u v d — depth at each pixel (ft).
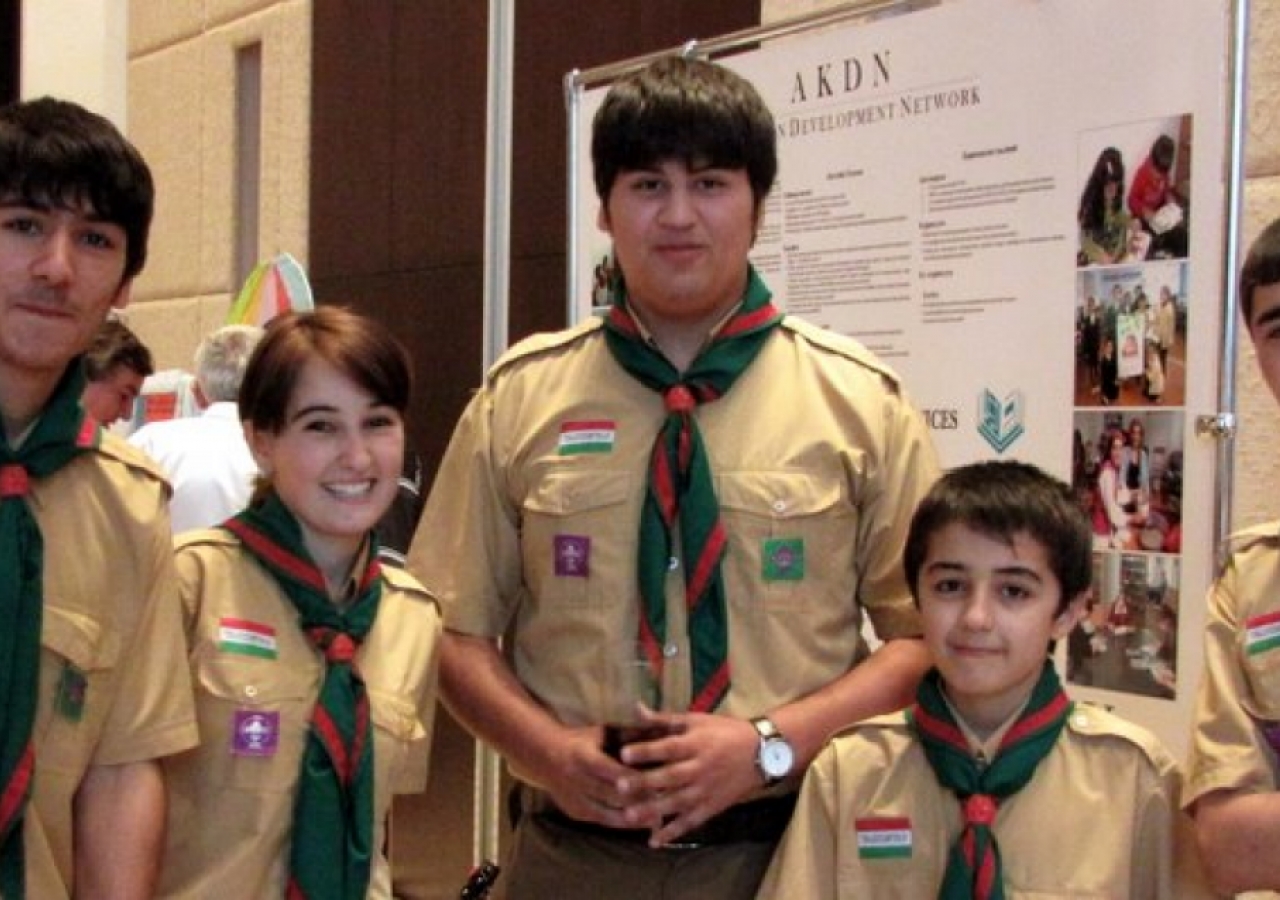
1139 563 6.26
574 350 5.65
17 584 4.25
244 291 12.97
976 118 6.86
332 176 13.67
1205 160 5.96
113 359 10.47
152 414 12.76
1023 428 6.71
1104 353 6.37
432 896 11.96
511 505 5.63
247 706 5.05
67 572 4.43
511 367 5.74
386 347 5.41
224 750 5.00
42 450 4.41
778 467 5.25
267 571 5.29
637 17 10.12
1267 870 4.46
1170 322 6.09
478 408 5.77
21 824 4.20
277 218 14.62
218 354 10.27
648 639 5.11
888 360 7.30
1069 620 5.14
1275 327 4.54
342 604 5.38
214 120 15.74
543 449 5.48
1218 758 4.66
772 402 5.35
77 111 4.48
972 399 6.92
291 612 5.26
